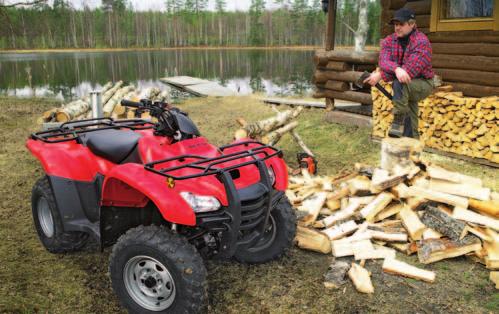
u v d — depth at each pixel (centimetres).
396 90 552
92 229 370
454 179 438
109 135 386
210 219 298
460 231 389
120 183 322
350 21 10519
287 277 371
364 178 493
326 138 841
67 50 10862
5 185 601
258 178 341
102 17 14062
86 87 2333
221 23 15250
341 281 359
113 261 312
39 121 845
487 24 660
